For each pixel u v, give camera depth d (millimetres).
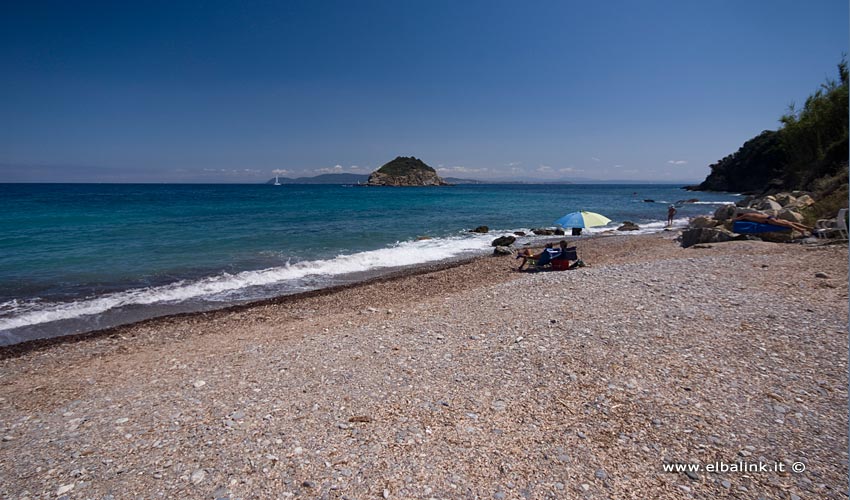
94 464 4676
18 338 9953
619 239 25172
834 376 5770
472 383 6188
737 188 100500
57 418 5871
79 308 12086
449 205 55469
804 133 45344
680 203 60812
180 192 92500
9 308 11945
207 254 19688
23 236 23172
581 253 20359
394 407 5598
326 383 6465
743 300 9062
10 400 6578
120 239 22812
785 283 10141
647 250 19688
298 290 14367
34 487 4301
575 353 6949
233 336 9680
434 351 7531
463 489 4008
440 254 21188
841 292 9117
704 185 115812
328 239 24984
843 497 3703
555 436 4805
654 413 5156
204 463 4570
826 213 20047
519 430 4953
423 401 5727
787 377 5828
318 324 10242
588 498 3850
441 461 4430
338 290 14055
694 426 4855
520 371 6473
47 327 10695
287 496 3988
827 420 4824
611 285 11102
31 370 7922
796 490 3828
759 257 13461
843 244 14109
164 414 5770
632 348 7012
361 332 8969
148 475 4414
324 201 61906
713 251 16375
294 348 8258
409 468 4328
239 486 4164
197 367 7637
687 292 9961
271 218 36250
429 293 13477
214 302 12922
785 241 17125
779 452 4352
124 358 8453
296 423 5309
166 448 4914
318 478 4227
